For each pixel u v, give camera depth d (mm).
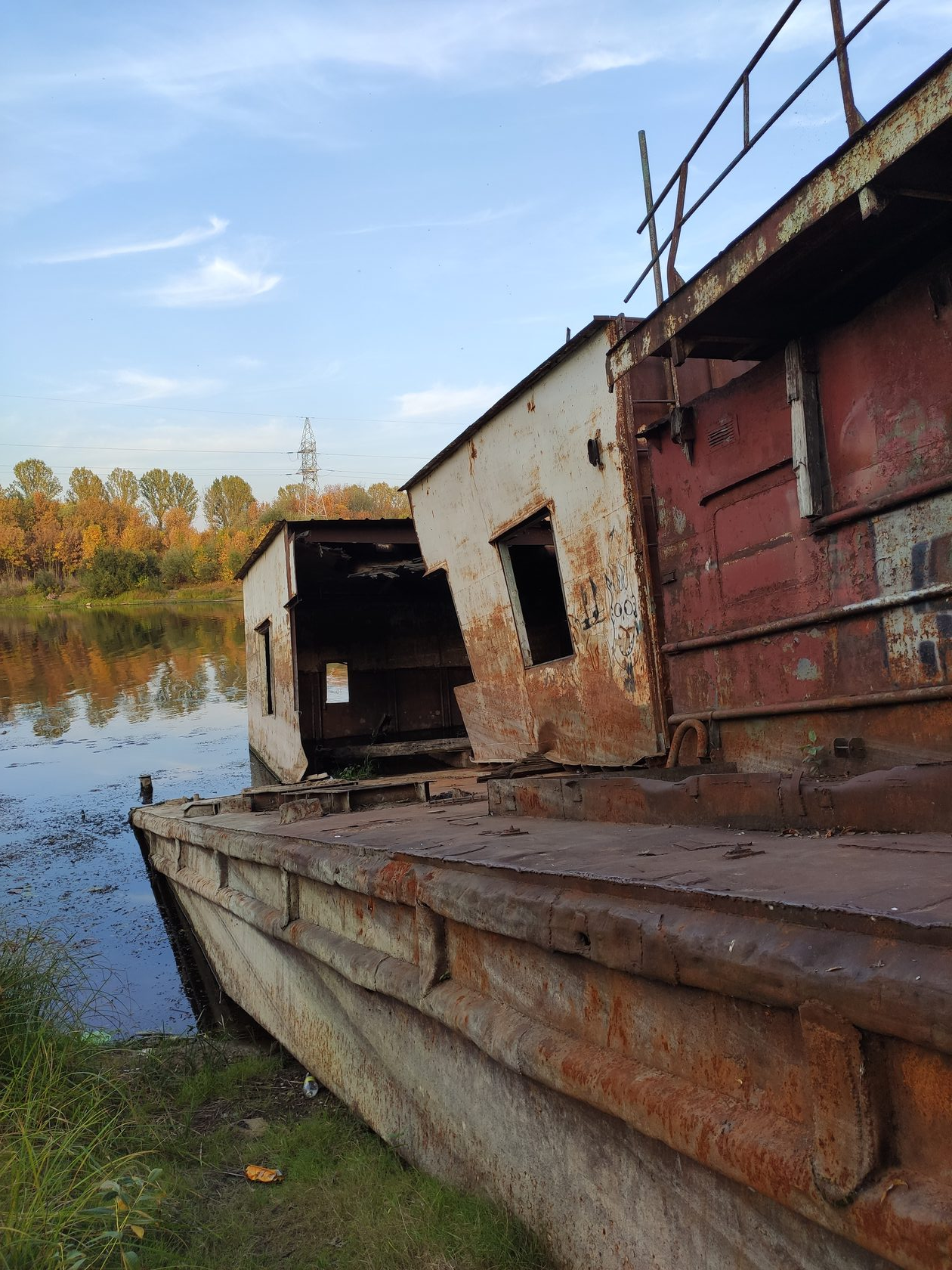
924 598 4316
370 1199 3641
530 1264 3086
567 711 8133
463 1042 3592
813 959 2010
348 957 4410
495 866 3357
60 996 4871
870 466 4621
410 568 15234
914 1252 1743
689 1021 2455
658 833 3949
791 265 4234
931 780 3145
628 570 7023
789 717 5234
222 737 22281
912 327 4363
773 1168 2080
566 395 7602
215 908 7059
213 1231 3438
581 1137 2928
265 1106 4980
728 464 5645
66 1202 3100
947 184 3639
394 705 17938
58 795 16797
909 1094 1853
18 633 52125
